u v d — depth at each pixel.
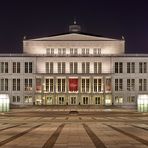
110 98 164.38
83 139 37.19
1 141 35.50
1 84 166.25
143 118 79.00
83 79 164.75
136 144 33.16
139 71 167.00
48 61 166.88
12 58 166.00
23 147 31.53
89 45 172.00
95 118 79.44
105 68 167.38
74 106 151.25
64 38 171.88
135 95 166.38
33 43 172.25
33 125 56.72
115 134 42.00
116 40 172.62
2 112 104.25
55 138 38.06
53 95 163.88
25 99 166.00
